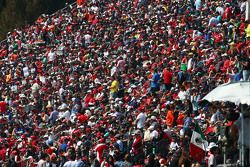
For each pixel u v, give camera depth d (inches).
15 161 4313.5
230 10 5378.9
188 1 6127.0
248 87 2689.5
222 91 2704.2
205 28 5344.5
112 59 5684.1
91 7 7253.9
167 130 3535.9
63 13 7672.2
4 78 6589.6
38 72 6392.7
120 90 4852.4
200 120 3572.8
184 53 4803.2
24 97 5748.0
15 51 7209.6
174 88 4288.9
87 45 6456.7
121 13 6781.5
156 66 4872.0
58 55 6525.6
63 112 4948.3
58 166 3919.8
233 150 2760.8
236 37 4790.8
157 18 6112.2
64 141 4072.3
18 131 4928.6
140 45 5580.7
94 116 4382.4
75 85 5462.6
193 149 3046.3
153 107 4040.4
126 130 3836.1
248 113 2694.4
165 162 3262.8
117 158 3462.1
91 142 3905.0
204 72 4392.2
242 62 3969.0
